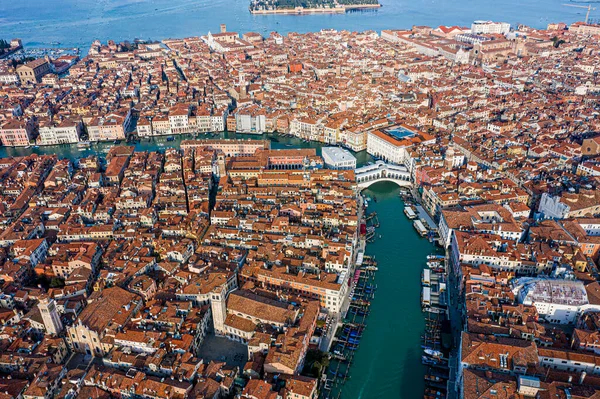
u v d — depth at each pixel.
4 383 196.62
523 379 181.12
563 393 179.62
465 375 191.62
